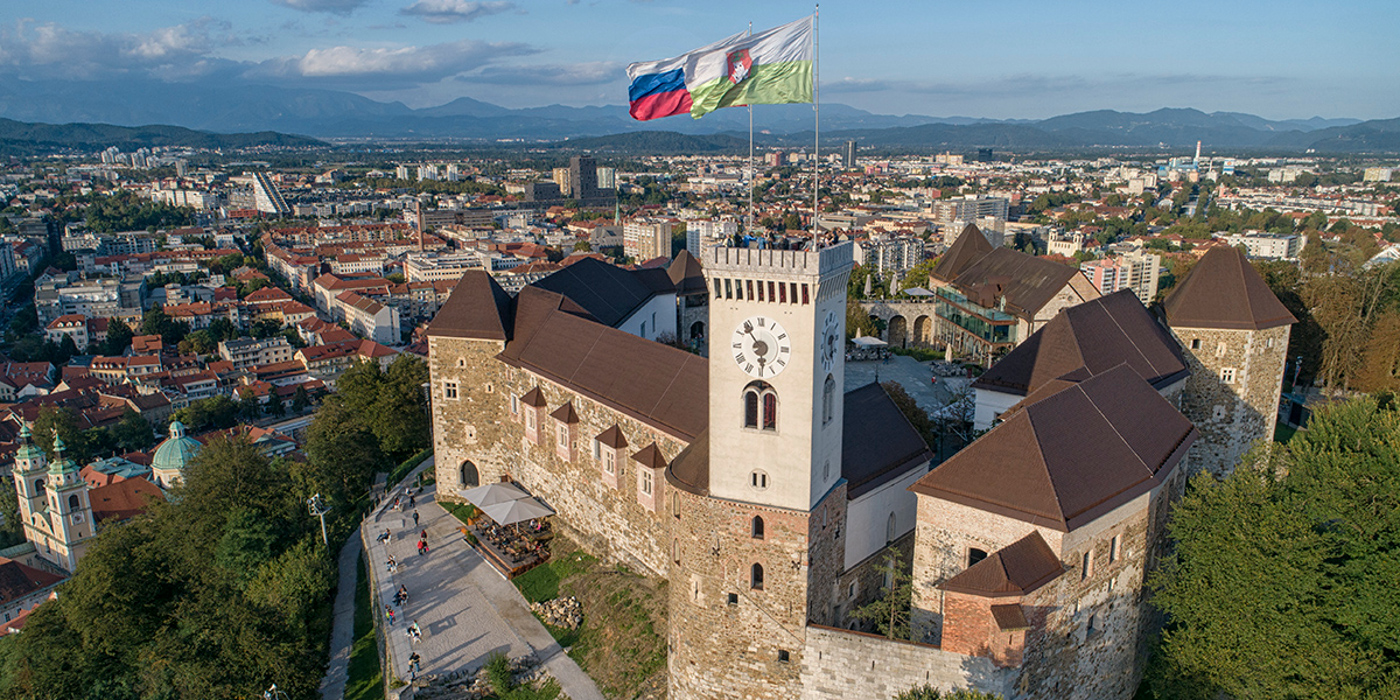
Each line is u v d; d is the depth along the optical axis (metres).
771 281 58.12
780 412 60.69
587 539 95.12
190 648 87.81
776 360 59.97
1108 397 71.50
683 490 65.81
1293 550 59.59
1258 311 101.25
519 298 114.31
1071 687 63.41
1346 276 144.88
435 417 113.75
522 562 95.31
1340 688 56.94
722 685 67.31
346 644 92.44
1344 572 60.44
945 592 58.19
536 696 76.12
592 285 128.75
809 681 64.12
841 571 69.50
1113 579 65.00
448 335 110.06
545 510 99.31
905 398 98.06
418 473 129.00
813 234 57.28
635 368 89.81
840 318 63.81
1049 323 94.25
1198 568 64.38
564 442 95.75
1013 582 55.91
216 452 116.38
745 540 63.78
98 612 104.75
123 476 198.62
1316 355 139.38
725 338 61.28
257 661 85.62
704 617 66.75
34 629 106.38
